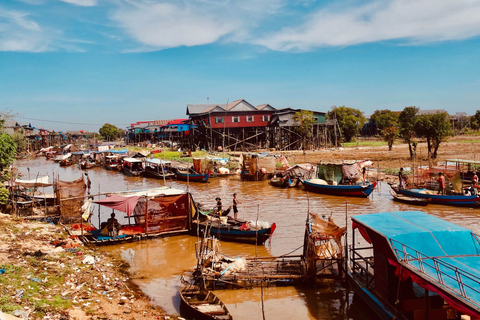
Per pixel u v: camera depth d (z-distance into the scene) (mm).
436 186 32719
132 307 13023
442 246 11234
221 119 74250
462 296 8648
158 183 46125
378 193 34531
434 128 50156
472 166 41844
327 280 15102
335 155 64688
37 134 112500
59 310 11469
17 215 23922
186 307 12617
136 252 19453
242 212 27953
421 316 10516
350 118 94125
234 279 14688
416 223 12727
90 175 56281
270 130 79500
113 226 20828
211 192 37719
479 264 10367
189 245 20547
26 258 15586
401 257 10953
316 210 28125
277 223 24578
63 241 19016
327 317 12625
